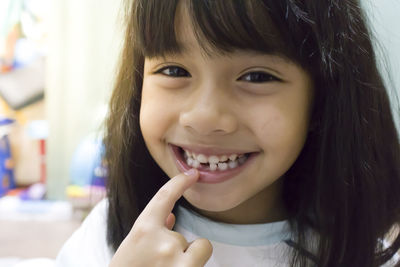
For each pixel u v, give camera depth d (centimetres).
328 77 45
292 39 39
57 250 114
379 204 52
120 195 55
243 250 50
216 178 44
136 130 54
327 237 51
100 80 142
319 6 42
